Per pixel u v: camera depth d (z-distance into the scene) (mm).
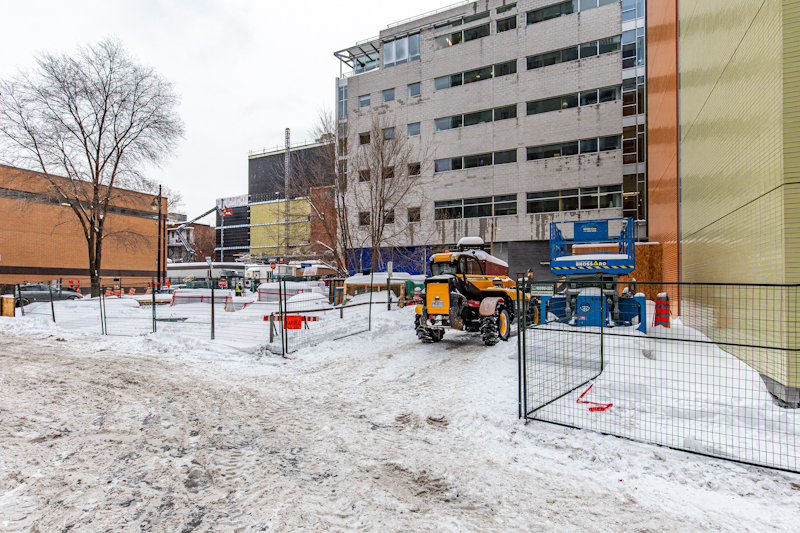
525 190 28641
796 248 4461
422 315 9359
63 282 34406
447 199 31172
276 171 78312
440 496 2959
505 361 7273
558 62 28000
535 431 4188
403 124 33281
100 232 24344
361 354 8711
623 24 26734
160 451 3777
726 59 6434
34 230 32781
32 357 8406
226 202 94938
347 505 2820
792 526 2559
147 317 13805
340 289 14445
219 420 4688
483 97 30250
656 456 3557
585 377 5809
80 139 23375
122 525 2545
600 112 26594
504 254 29234
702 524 2594
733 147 6152
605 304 9156
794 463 3301
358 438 4137
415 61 32969
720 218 6840
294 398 5625
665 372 5641
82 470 3354
